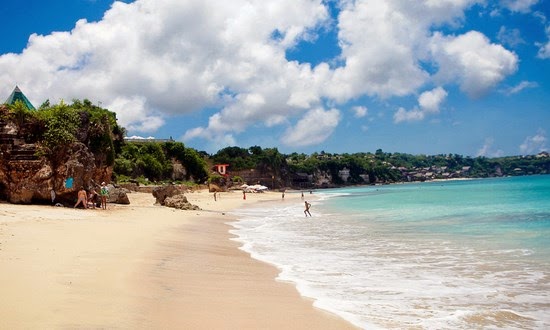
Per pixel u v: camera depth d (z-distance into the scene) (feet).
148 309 24.58
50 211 78.64
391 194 289.53
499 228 72.54
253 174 552.41
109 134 117.91
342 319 25.53
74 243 45.39
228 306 27.12
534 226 73.82
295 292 32.24
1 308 22.25
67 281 28.66
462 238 61.52
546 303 29.09
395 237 64.85
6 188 88.07
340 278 37.19
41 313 21.94
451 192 266.36
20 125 89.81
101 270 33.06
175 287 30.86
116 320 21.98
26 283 27.22
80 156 93.40
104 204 97.76
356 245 57.52
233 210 151.02
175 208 125.70
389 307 28.30
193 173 386.93
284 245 58.65
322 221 99.14
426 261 44.68
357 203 187.52
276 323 24.26
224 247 56.08
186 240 59.16
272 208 165.27
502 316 26.35
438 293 31.94
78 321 21.24
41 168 88.48
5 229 51.08
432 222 87.04
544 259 44.06
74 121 96.53
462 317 26.13
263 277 37.52
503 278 36.40
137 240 52.80
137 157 311.06
